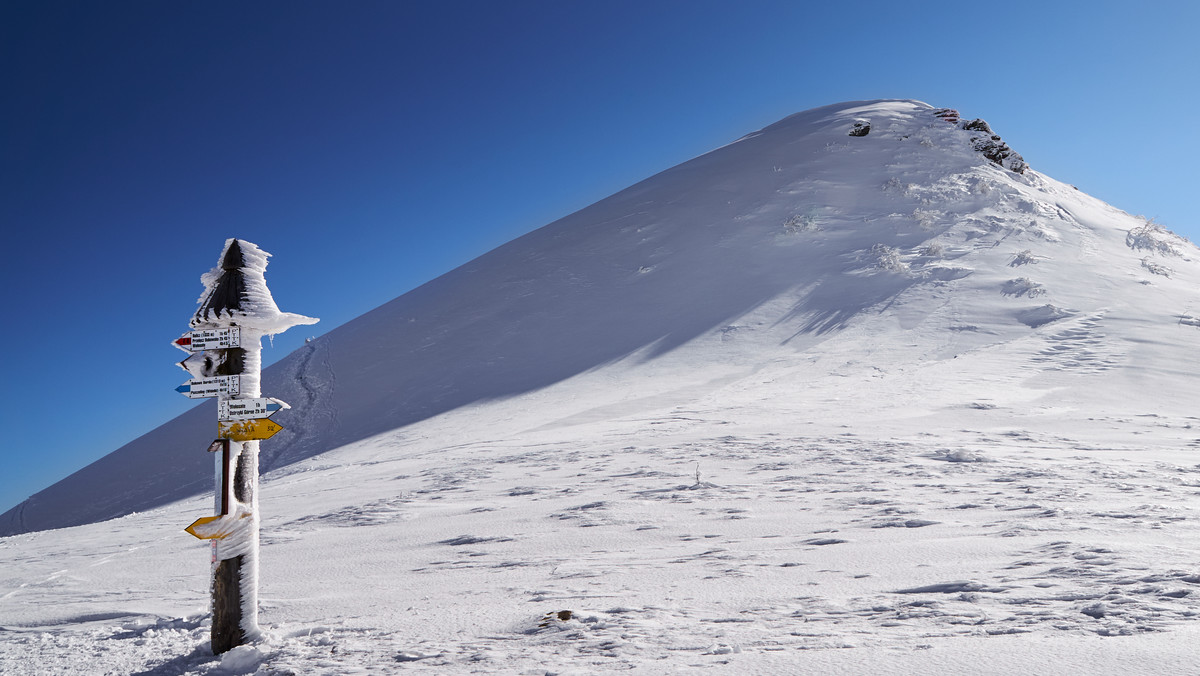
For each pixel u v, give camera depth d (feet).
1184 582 13.82
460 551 30.40
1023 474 42.32
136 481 138.82
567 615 15.12
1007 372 99.45
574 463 61.36
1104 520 24.54
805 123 304.30
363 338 187.52
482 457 72.59
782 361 119.96
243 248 18.11
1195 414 76.13
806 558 21.76
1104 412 76.95
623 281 183.01
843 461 51.44
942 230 175.83
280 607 21.54
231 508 16.81
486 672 11.75
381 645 14.78
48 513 133.28
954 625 12.26
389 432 118.73
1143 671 8.56
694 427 79.36
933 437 63.36
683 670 10.52
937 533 24.99
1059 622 11.66
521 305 181.57
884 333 126.00
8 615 25.32
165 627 20.71
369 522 42.19
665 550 26.50
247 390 17.42
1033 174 228.43
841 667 9.88
